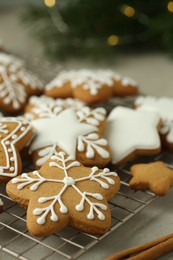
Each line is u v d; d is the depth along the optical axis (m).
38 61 0.78
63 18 0.82
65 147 0.54
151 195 0.53
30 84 0.67
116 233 0.49
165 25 0.79
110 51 0.83
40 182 0.49
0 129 0.54
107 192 0.49
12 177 0.51
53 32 0.82
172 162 0.58
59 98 0.67
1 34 0.90
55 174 0.50
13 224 0.50
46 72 0.76
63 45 0.83
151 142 0.56
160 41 0.84
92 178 0.49
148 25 0.81
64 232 0.49
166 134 0.59
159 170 0.53
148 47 0.86
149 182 0.52
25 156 0.56
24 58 0.79
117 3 0.81
